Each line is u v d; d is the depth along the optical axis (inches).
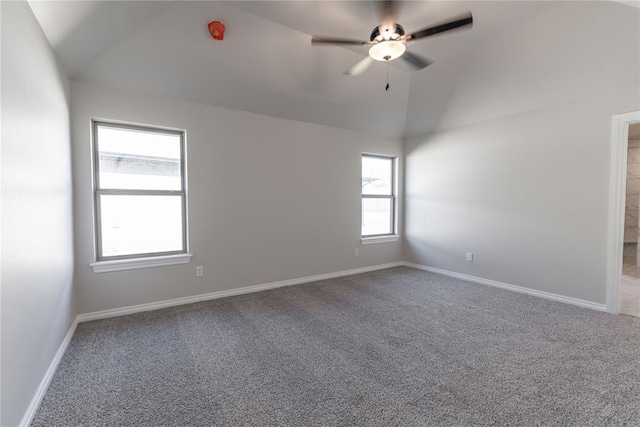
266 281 146.8
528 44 109.9
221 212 133.0
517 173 139.6
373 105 160.1
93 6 74.6
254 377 73.0
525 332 97.0
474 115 151.9
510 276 143.8
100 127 110.7
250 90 129.1
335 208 169.8
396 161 197.3
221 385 69.8
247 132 138.9
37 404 61.9
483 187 153.9
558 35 102.6
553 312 114.2
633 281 162.4
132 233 117.5
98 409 61.8
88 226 105.6
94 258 107.0
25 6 61.3
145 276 116.7
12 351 51.8
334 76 134.3
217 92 124.7
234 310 117.6
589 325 102.0
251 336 95.0
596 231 115.6
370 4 92.6
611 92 108.9
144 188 119.3
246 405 63.0
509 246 143.6
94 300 107.3
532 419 58.2
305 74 129.4
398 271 183.5
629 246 201.5
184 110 122.6
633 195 199.2
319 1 91.8
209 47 107.1
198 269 128.2
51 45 78.8
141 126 116.4
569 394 65.7
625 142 107.2
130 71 106.0
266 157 144.8
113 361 80.0
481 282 156.2
